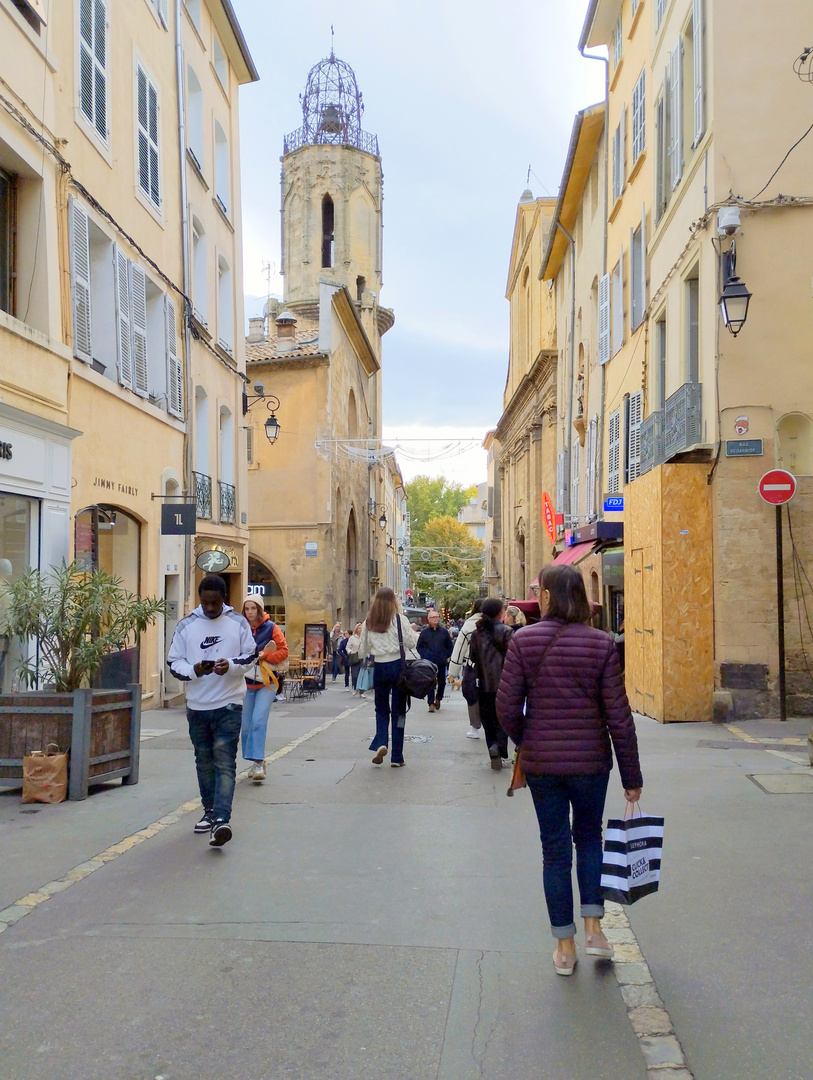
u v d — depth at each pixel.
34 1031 3.67
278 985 4.07
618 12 20.50
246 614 8.81
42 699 7.87
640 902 5.08
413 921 4.84
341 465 36.91
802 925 4.69
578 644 4.20
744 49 12.41
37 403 11.79
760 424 12.21
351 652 16.34
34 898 5.21
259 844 6.37
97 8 14.05
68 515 12.64
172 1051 3.50
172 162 18.30
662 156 15.91
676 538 12.60
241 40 23.09
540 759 4.15
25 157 11.54
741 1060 3.40
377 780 8.73
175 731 12.98
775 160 12.29
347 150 50.94
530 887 5.39
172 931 4.70
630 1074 3.32
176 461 18.39
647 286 17.20
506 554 47.22
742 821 6.67
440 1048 3.52
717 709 12.18
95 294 14.68
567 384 29.62
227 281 23.39
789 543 12.19
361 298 51.34
